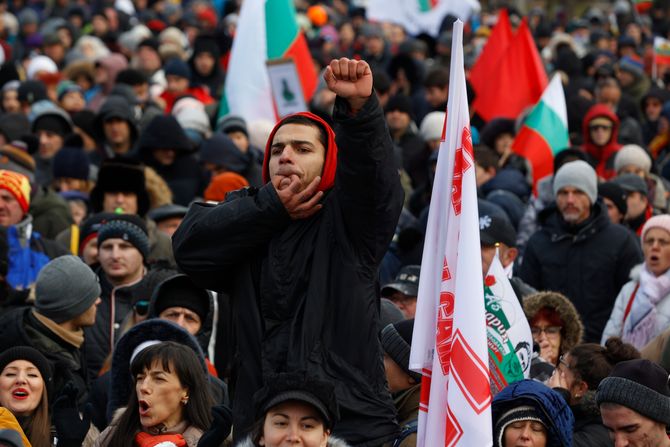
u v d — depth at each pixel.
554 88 40.69
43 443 22.14
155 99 51.84
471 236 17.95
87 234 29.80
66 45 69.31
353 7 90.00
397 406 20.70
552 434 19.31
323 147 17.66
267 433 17.05
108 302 27.94
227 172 37.09
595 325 31.84
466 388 17.64
